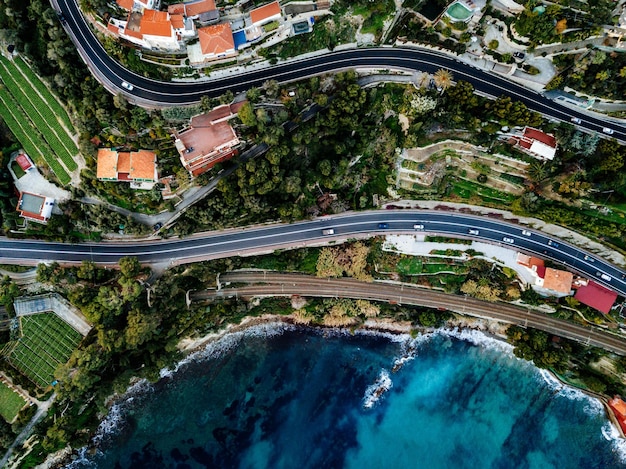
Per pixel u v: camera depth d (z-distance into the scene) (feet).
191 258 308.40
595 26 244.01
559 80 260.83
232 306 323.98
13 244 296.51
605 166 266.57
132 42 250.37
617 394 313.73
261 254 318.45
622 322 302.66
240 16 252.01
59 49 249.75
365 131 290.97
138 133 268.00
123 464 322.55
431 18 262.47
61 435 289.12
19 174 285.84
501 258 314.76
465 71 278.67
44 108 277.44
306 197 307.78
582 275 306.14
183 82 265.54
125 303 290.76
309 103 281.13
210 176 285.84
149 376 303.48
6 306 299.58
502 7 253.85
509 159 289.53
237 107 268.21
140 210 291.38
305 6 254.88
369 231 318.24
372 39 273.33
